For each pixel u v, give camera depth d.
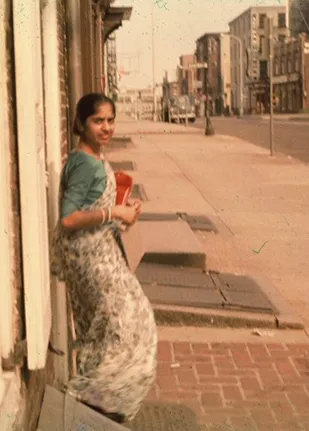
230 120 72.44
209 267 8.98
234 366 5.55
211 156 24.55
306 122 57.88
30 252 3.07
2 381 2.79
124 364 3.68
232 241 10.56
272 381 5.24
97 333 3.71
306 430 4.43
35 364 3.10
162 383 5.16
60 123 4.49
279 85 97.50
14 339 3.05
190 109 64.06
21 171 3.03
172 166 21.16
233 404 4.82
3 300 2.86
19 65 2.98
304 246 10.23
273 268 8.98
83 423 3.47
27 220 3.05
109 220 3.67
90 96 3.72
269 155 24.80
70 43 5.77
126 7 21.55
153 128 45.62
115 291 3.69
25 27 2.98
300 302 7.49
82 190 3.63
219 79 105.69
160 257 8.25
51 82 4.29
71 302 3.80
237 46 102.12
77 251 3.67
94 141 3.73
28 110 3.01
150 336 3.77
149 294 6.99
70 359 4.76
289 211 13.10
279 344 6.09
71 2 5.73
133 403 3.76
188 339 6.16
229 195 15.09
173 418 4.54
